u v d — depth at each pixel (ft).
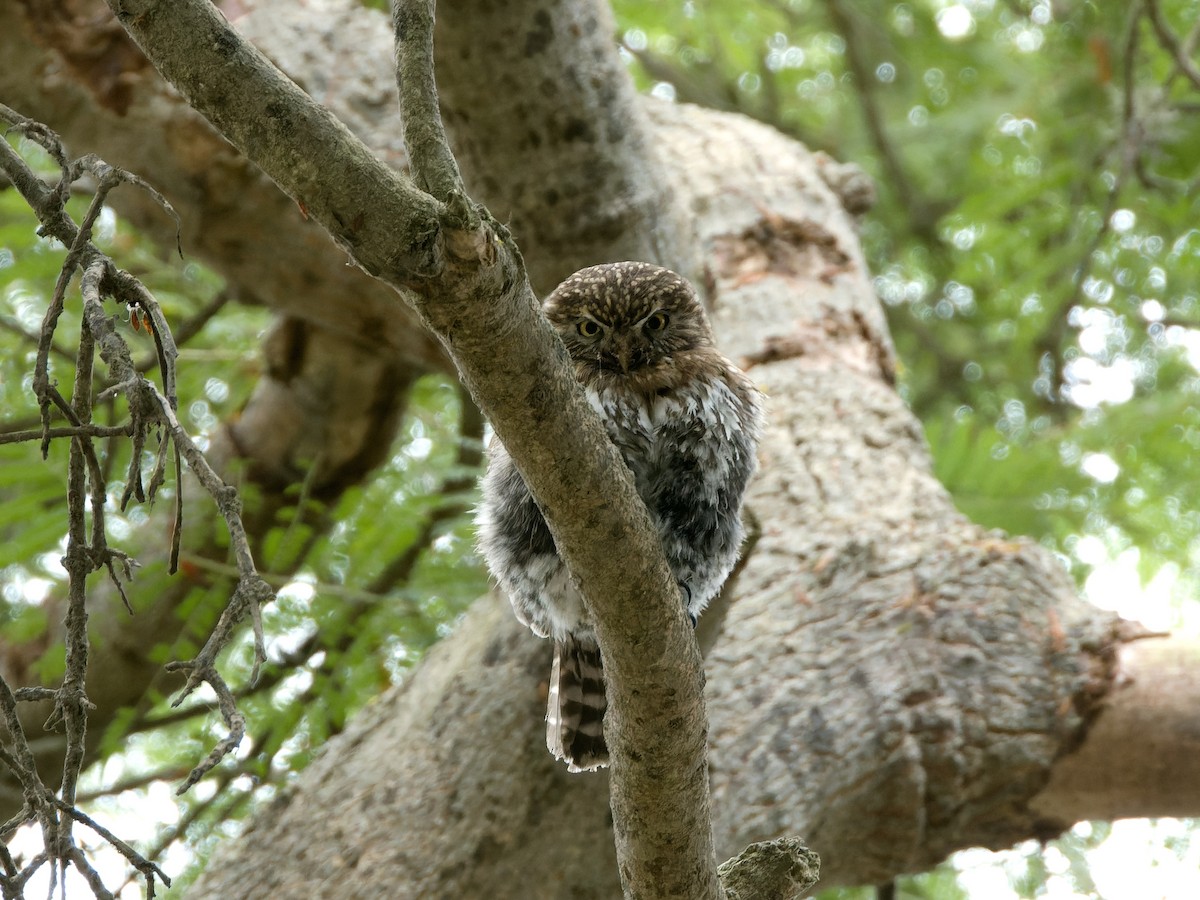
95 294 10.91
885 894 25.64
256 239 29.14
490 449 22.33
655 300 22.24
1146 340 42.78
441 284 11.25
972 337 48.06
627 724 14.39
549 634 22.88
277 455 34.09
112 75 28.32
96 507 11.28
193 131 28.14
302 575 30.01
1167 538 38.14
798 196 34.53
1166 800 24.00
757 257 33.14
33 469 27.12
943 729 24.11
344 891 23.89
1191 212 38.65
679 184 33.91
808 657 24.94
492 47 22.26
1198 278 40.81
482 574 32.24
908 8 48.21
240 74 11.08
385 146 28.63
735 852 23.27
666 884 15.26
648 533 13.46
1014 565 25.64
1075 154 38.63
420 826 24.40
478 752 24.84
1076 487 35.29
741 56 42.65
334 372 32.96
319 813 25.05
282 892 24.11
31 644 31.76
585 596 13.80
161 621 31.76
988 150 43.14
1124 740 23.86
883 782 24.04
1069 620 25.16
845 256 33.65
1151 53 39.37
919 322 46.85
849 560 25.89
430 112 11.86
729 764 23.94
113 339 10.75
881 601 25.39
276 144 11.11
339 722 29.81
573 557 13.44
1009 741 24.08
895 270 49.24
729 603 24.20
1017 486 34.71
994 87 45.68
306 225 28.63
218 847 26.55
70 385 30.50
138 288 11.53
